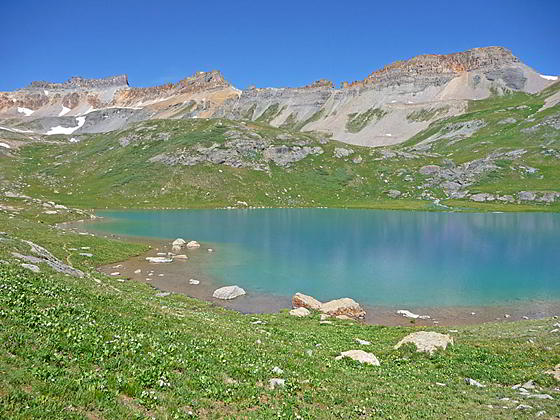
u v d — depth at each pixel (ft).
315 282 191.52
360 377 68.69
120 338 59.82
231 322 108.47
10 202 428.97
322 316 138.21
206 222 426.92
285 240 314.76
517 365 82.07
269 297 167.43
